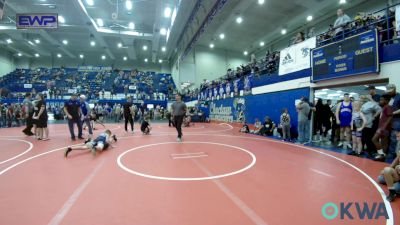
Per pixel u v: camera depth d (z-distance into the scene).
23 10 20.09
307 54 10.46
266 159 6.26
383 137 6.16
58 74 35.66
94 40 28.41
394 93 6.17
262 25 22.84
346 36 9.04
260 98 14.21
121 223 2.87
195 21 21.14
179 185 4.20
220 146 8.31
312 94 10.29
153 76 38.56
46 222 2.88
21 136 11.27
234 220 2.95
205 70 30.83
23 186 4.12
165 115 28.41
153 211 3.18
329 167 5.48
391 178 3.79
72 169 5.21
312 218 3.02
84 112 11.34
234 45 29.81
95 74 37.12
